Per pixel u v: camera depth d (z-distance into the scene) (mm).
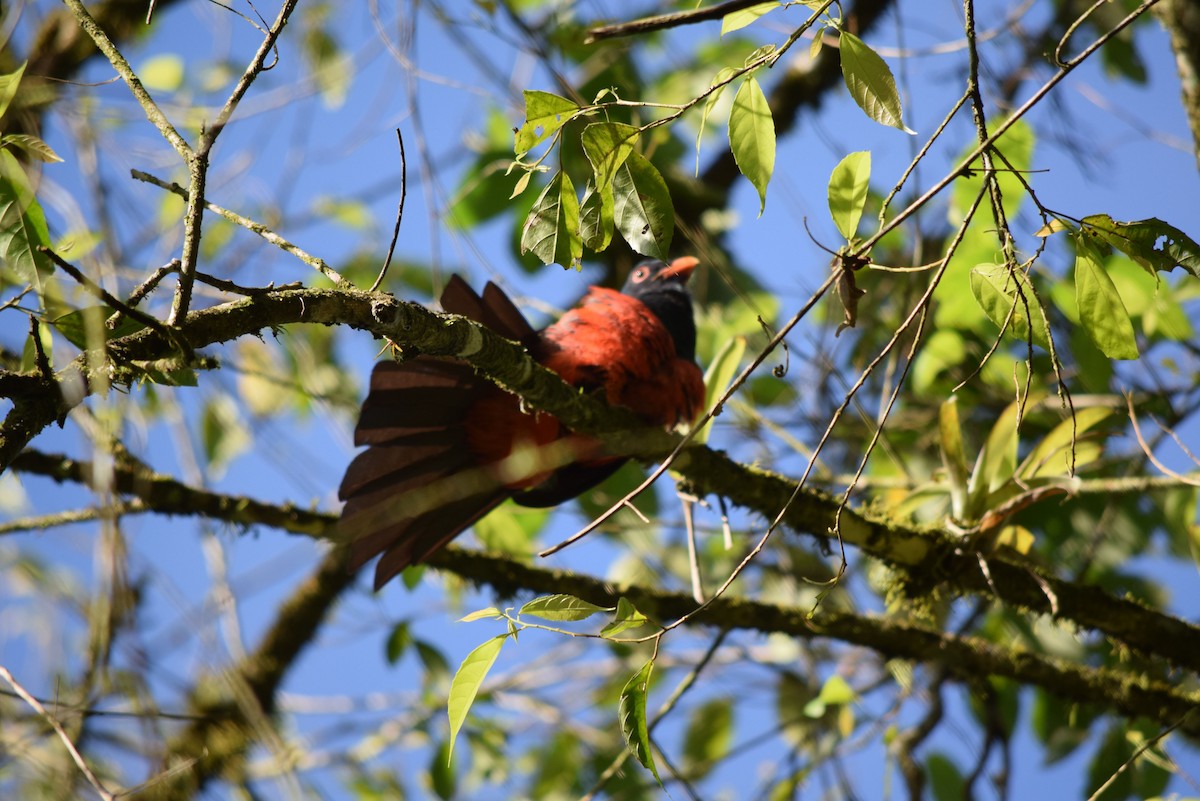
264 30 4918
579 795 9719
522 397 6203
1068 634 8945
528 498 8102
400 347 5211
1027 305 4762
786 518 7355
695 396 7453
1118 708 7957
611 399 7309
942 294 8227
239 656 6277
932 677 8680
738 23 4848
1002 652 8094
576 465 7887
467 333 5422
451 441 7391
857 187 4816
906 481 8570
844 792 9000
